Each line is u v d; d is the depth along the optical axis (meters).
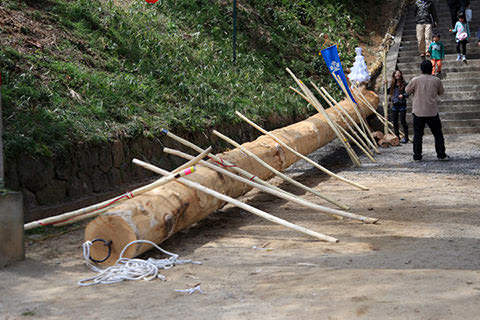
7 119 6.01
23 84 6.82
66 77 7.62
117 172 6.89
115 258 4.32
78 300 3.39
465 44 15.12
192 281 3.73
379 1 20.30
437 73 14.59
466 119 12.99
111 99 7.80
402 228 5.09
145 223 4.38
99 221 4.34
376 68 15.63
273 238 5.02
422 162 9.09
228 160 6.19
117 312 3.13
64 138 6.20
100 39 9.23
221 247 4.77
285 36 15.44
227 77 11.33
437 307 2.81
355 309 2.88
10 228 4.25
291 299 3.15
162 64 9.91
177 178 4.78
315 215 5.93
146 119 7.90
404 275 3.45
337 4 18.61
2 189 4.27
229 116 9.73
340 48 16.36
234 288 3.50
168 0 12.79
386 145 11.18
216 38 12.79
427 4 15.24
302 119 12.48
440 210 5.74
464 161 8.94
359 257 4.16
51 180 5.85
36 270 4.11
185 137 8.39
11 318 3.08
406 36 17.83
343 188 7.39
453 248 4.27
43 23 8.69
